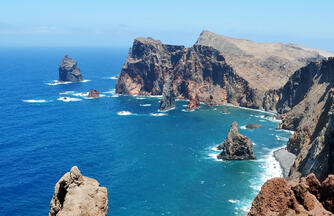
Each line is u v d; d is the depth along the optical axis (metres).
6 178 110.12
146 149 141.88
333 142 79.88
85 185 35.81
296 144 134.38
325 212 33.78
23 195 98.19
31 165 122.38
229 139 129.50
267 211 34.19
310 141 119.88
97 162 125.56
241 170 117.12
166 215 85.50
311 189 39.72
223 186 103.31
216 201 92.94
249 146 128.12
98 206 34.66
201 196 96.31
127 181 107.44
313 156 91.12
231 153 128.12
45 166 121.38
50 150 140.00
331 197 37.06
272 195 34.88
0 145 146.25
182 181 107.38
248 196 95.81
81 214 33.19
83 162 125.50
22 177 111.12
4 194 98.44
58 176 112.19
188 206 90.25
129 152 137.75
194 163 124.56
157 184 105.25
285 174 112.31
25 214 87.62
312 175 40.41
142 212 87.12
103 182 106.56
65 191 35.22
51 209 36.09
